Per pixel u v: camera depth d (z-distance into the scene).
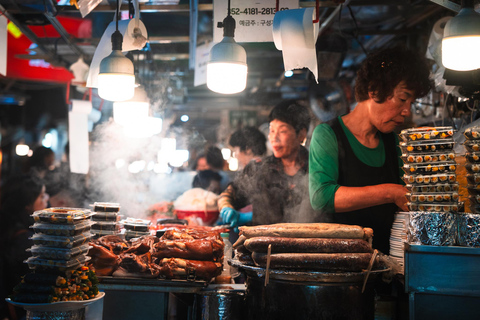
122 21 2.69
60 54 5.76
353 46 5.63
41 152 6.06
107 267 2.16
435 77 3.19
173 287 2.09
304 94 8.66
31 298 1.87
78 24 4.43
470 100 3.04
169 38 4.81
